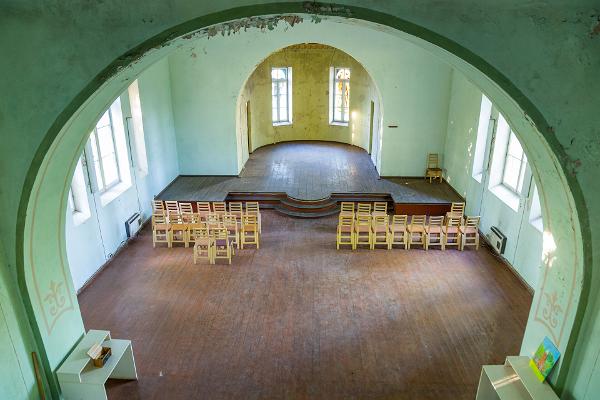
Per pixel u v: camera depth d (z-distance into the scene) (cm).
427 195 1294
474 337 724
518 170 972
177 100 1384
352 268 948
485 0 402
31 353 510
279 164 1595
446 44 416
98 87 441
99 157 992
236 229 1030
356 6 411
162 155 1313
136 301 826
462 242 1019
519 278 902
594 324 452
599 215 439
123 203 1055
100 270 935
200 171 1463
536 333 548
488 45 414
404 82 1351
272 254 1013
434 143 1415
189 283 889
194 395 608
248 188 1348
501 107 481
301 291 859
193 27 422
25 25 427
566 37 407
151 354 686
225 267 952
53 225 529
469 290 862
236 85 1366
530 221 860
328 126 1914
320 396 605
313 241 1083
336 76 1838
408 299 833
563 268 488
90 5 420
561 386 493
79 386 542
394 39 1303
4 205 468
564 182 443
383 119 1393
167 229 1032
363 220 1120
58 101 445
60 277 551
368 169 1540
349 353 688
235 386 623
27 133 452
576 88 418
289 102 1888
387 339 720
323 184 1382
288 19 456
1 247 472
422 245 1052
